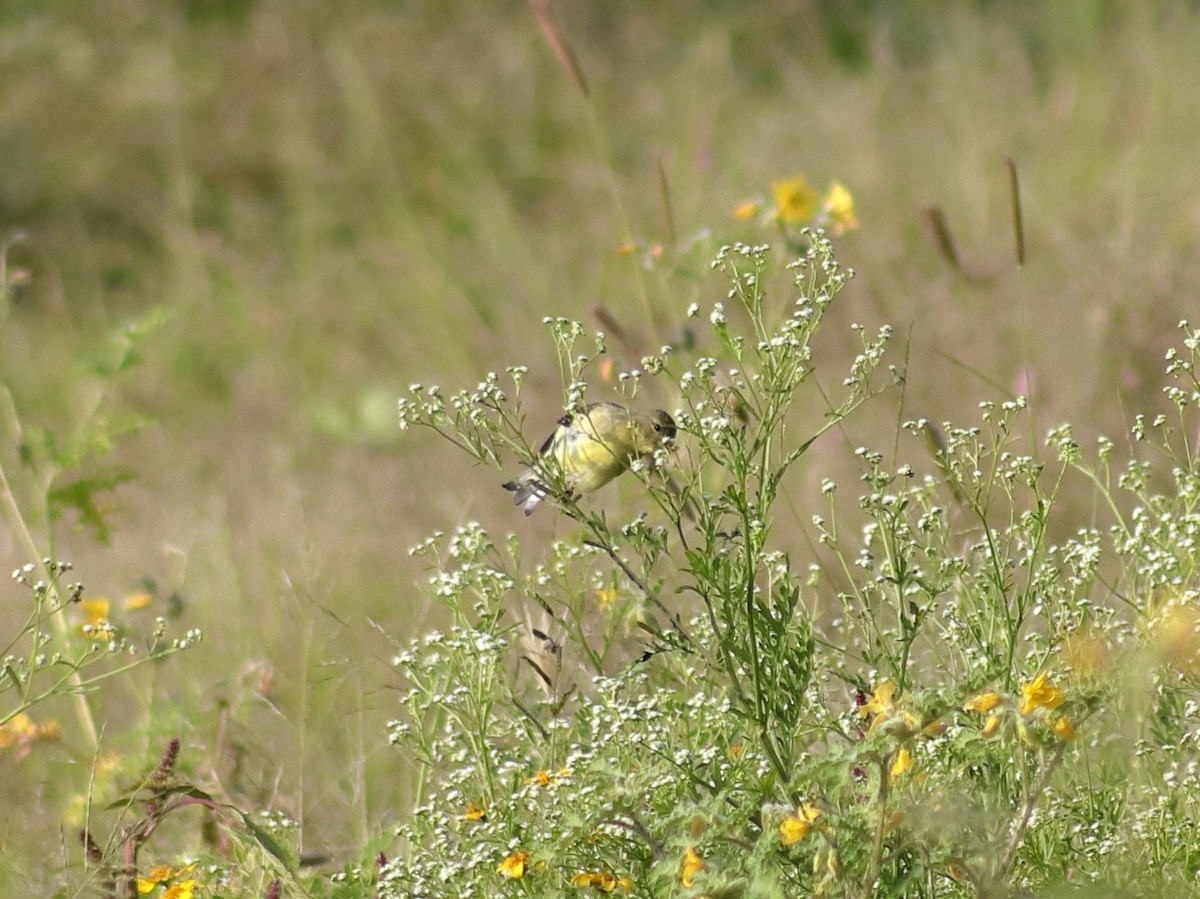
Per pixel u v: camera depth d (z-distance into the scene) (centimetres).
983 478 877
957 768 600
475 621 892
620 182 2095
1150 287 1366
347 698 893
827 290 630
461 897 628
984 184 1731
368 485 1313
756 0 2552
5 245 1123
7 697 941
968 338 1348
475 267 1891
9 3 2603
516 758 677
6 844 761
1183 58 2003
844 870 575
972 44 2228
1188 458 693
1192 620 602
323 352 1748
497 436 645
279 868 655
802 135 2102
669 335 1324
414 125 2302
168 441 1515
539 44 2517
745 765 627
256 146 2312
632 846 621
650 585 716
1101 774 661
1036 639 654
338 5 2594
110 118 2352
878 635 652
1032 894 582
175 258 2045
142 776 766
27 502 1191
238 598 996
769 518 664
